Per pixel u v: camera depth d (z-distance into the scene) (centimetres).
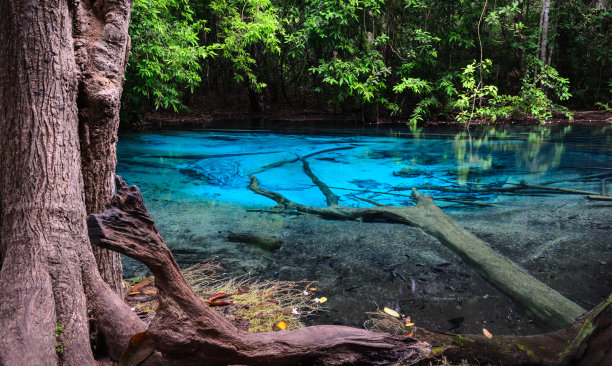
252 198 521
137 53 1066
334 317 241
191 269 310
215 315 155
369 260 325
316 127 1318
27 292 155
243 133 1159
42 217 173
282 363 164
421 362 184
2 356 134
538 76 1421
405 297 265
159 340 145
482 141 996
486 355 187
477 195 520
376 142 988
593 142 943
